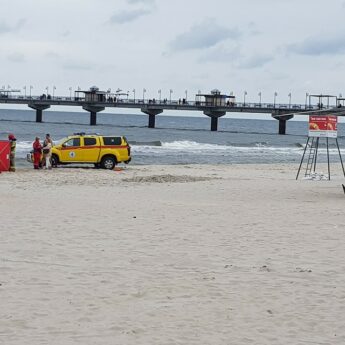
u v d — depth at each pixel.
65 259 13.30
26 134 109.19
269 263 13.17
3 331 8.52
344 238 16.27
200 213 21.06
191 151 79.81
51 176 37.00
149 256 13.78
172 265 12.90
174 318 9.26
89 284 11.19
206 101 160.38
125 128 163.25
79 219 19.08
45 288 10.84
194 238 16.12
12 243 14.90
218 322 9.09
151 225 18.20
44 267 12.48
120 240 15.67
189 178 37.34
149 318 9.24
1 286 10.90
